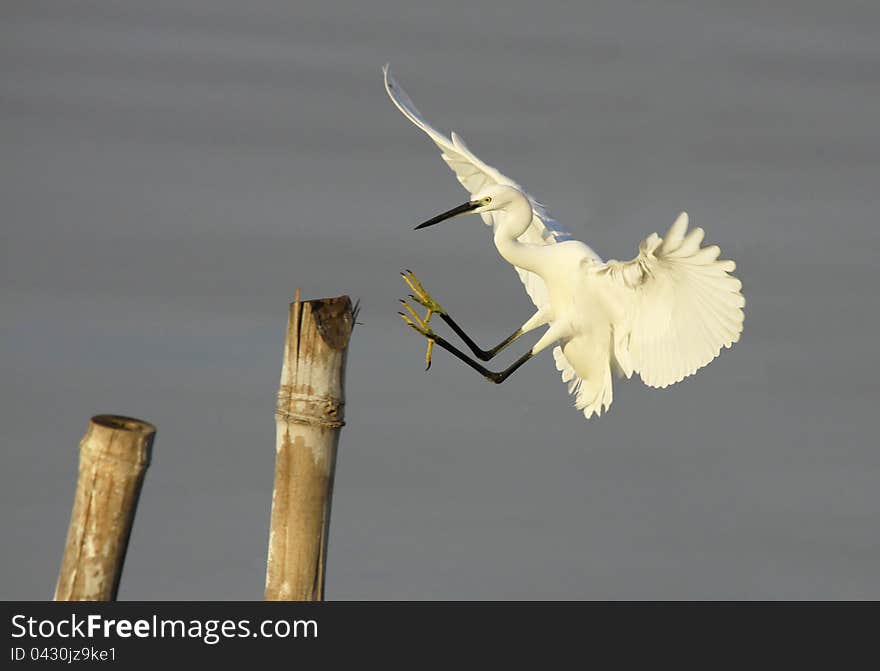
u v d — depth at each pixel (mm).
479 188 15156
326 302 10883
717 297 12648
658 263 12734
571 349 13875
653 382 13359
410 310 14180
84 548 10336
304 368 10867
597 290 13555
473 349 14102
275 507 11094
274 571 11125
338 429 11008
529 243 14648
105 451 10234
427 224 14062
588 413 14125
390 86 15289
